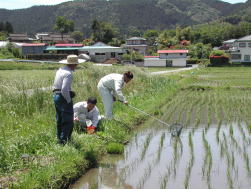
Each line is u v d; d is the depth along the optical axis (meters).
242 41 57.84
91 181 5.67
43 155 6.26
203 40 104.81
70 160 5.99
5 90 9.49
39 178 5.11
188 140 8.10
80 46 70.69
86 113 8.18
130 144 7.83
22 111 8.67
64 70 6.63
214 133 8.81
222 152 7.09
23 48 65.19
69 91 6.59
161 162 6.52
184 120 10.60
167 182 5.54
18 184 4.86
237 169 6.08
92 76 13.84
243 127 9.55
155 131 9.09
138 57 66.06
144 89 15.35
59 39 102.81
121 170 6.14
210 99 15.30
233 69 45.25
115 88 8.19
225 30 113.06
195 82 24.25
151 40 99.88
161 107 13.01
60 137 6.84
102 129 8.23
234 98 15.45
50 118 8.41
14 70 33.31
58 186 5.20
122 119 9.49
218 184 5.42
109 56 66.81
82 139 7.21
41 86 10.58
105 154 7.05
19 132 7.18
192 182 5.52
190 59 67.38
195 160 6.60
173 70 47.38
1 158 5.62
